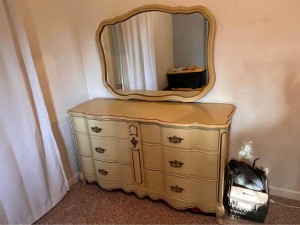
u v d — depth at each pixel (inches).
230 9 60.5
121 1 71.7
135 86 78.9
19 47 59.3
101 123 69.5
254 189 63.6
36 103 64.7
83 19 79.3
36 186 66.5
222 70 66.7
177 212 68.5
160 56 71.7
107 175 76.0
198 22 63.8
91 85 88.2
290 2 54.7
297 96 60.8
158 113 65.7
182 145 59.4
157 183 69.1
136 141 66.3
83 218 68.7
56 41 74.0
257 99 65.3
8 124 57.6
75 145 79.3
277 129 65.7
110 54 79.0
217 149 56.6
